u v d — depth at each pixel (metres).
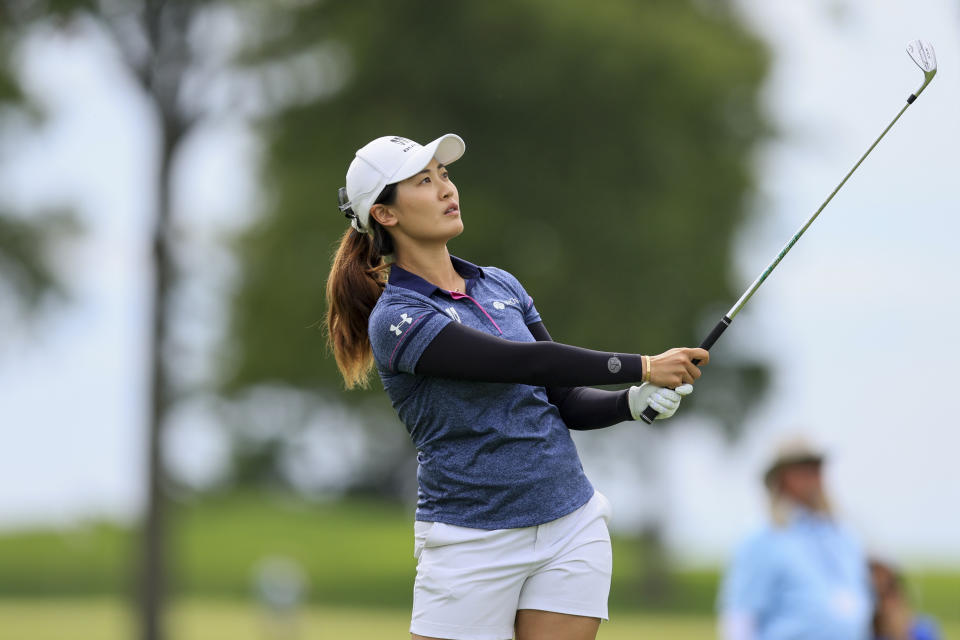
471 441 14.34
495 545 14.34
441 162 14.93
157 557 69.88
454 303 14.66
